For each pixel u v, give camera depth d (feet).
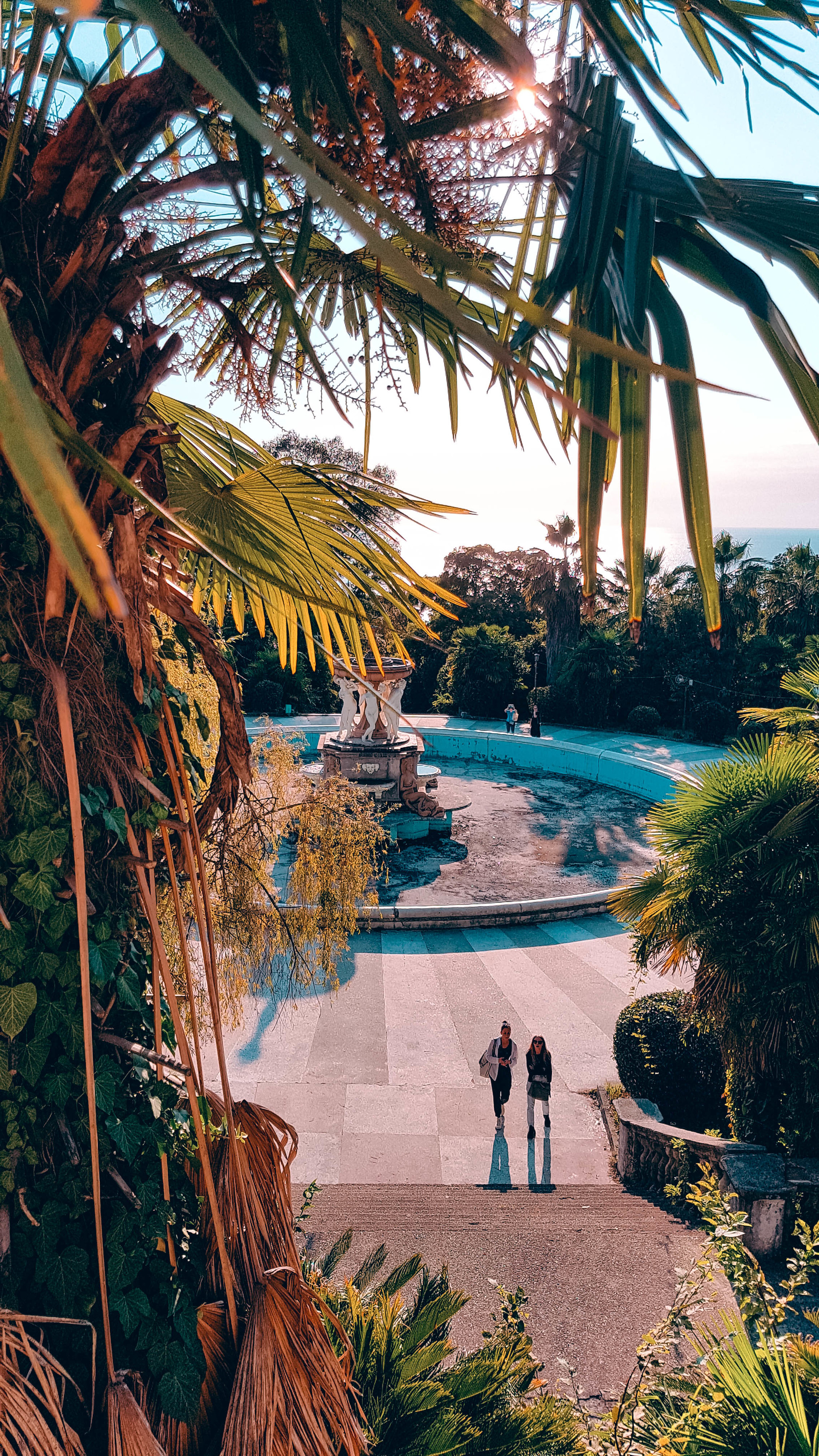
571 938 46.91
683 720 110.01
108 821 6.02
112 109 5.12
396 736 67.51
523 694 117.08
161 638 7.83
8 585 5.77
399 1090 31.30
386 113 3.81
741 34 4.25
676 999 31.48
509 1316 12.55
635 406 5.01
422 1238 20.93
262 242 4.14
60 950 5.87
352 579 8.56
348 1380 7.07
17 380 1.56
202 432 8.71
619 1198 24.39
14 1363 5.31
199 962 18.81
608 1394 15.51
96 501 5.98
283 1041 34.55
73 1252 5.80
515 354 5.15
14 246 5.33
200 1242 6.95
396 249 2.17
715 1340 10.95
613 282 5.06
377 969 41.83
